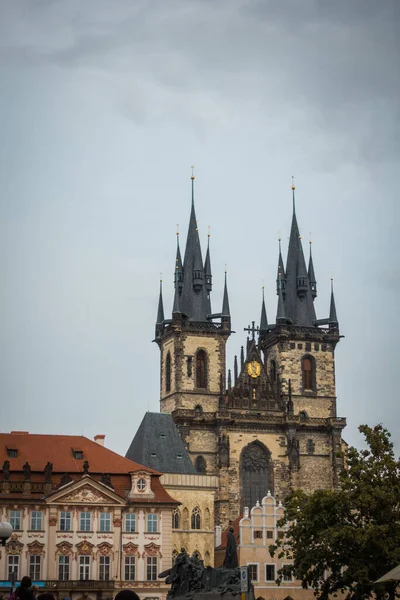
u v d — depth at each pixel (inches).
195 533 7662.4
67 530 6314.0
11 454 6545.3
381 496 4889.3
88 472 6520.7
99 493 6422.2
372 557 4832.7
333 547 4881.9
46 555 6220.5
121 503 6456.7
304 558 4980.3
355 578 4736.7
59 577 6240.2
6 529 2452.0
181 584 4320.9
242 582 3262.8
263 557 7086.6
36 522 6250.0
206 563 7613.2
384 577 3046.3
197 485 7765.8
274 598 6993.1
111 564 6363.2
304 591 7047.2
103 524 6402.6
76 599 6136.8
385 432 5285.4
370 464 5177.2
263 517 7180.1
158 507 6545.3
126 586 6343.5
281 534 5364.2
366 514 5049.2
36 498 6269.7
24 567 6171.3
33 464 6501.0
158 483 6722.4
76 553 6299.2
